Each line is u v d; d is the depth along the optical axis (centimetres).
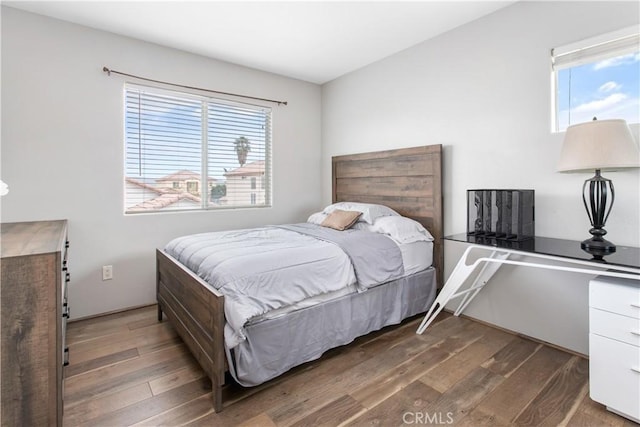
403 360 208
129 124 294
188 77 320
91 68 271
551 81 224
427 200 297
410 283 265
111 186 283
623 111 198
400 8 246
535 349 222
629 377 152
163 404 167
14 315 115
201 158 336
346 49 317
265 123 380
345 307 216
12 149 243
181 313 213
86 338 240
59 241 149
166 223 314
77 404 166
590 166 165
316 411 161
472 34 265
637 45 189
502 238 224
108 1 233
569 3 213
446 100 285
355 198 373
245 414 160
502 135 249
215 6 241
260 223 375
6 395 115
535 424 152
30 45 247
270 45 306
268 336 176
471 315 275
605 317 158
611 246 177
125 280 294
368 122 359
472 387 180
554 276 225
